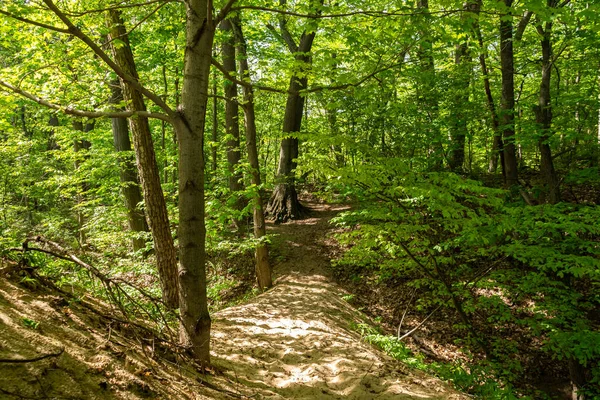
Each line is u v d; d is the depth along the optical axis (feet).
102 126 56.54
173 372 10.21
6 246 11.12
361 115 35.68
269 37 48.52
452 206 19.54
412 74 29.81
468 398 14.60
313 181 66.03
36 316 8.10
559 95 35.60
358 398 12.82
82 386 6.66
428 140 34.04
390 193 19.80
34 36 20.17
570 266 19.67
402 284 34.01
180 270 12.14
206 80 12.30
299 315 24.03
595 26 17.52
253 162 30.50
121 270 26.02
